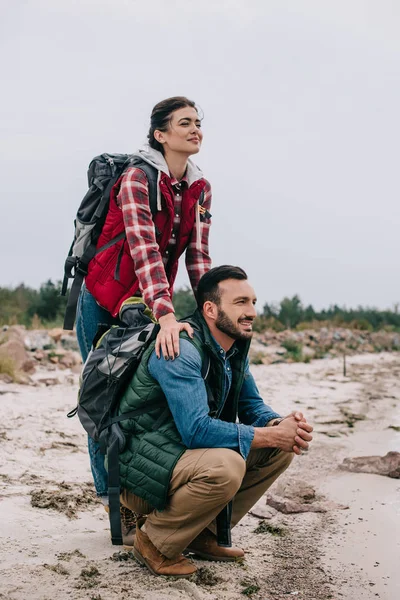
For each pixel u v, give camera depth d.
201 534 3.43
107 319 3.80
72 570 3.17
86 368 3.29
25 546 3.43
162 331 3.15
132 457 3.13
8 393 7.92
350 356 18.14
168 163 3.64
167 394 3.05
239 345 3.29
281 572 3.36
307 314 27.28
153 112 3.63
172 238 3.69
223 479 2.99
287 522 4.16
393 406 8.90
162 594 2.94
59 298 19.34
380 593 3.14
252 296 3.20
